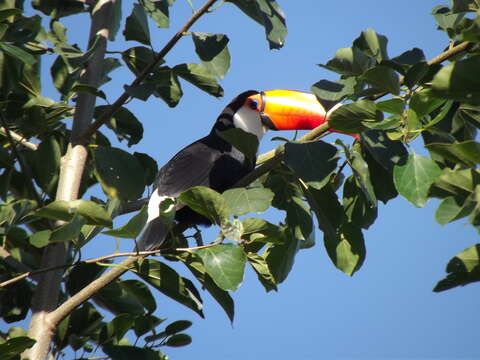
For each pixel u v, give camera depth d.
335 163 7.59
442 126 8.18
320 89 7.39
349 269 8.80
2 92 9.98
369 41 8.33
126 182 9.37
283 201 9.04
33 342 7.19
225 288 7.00
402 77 7.77
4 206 9.01
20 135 10.35
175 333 8.70
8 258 9.12
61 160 9.88
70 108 10.05
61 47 10.45
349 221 8.77
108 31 10.91
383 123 7.39
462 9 7.18
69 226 7.04
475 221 6.18
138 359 8.33
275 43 8.90
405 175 6.97
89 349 9.12
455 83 6.12
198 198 7.15
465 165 6.38
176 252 7.59
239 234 7.23
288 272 8.92
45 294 8.86
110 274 8.15
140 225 7.09
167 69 10.26
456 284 6.64
